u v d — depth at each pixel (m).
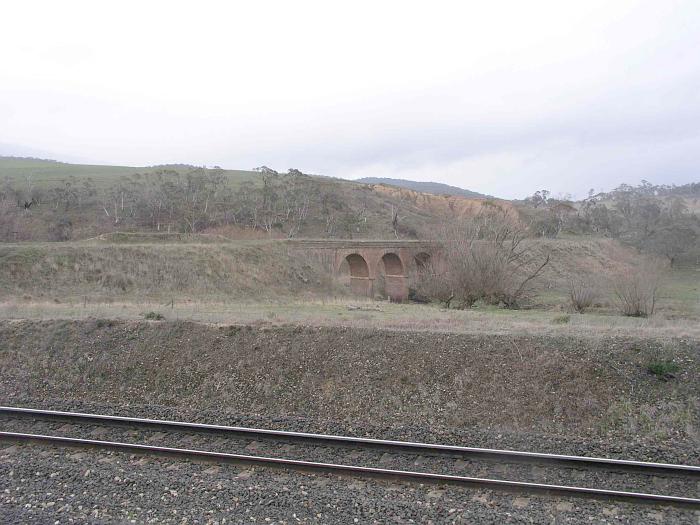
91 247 39.81
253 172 117.75
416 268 54.09
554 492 8.72
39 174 92.50
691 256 63.88
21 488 9.01
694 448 10.90
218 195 83.06
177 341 17.39
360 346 16.02
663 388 13.11
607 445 11.05
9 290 33.19
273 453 10.64
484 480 8.94
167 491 8.84
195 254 42.84
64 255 37.88
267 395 14.87
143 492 8.82
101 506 8.44
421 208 109.38
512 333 16.30
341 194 99.06
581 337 15.30
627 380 13.41
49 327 18.86
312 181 93.81
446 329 17.44
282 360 15.92
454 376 14.31
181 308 25.80
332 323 18.70
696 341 14.71
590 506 8.41
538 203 115.25
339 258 53.59
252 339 17.03
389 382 14.52
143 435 11.63
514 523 7.89
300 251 51.12
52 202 72.12
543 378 13.77
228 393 15.17
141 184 80.81
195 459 10.16
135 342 17.61
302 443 11.00
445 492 8.87
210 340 17.28
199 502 8.50
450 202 110.81
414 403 13.82
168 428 11.87
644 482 9.21
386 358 15.32
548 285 50.28
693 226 70.25
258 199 81.19
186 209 73.81
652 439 11.86
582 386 13.38
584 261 60.28
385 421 13.41
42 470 9.62
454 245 40.28
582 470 9.70
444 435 11.75
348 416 13.75
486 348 15.09
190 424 11.66
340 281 54.69
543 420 12.78
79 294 34.66
